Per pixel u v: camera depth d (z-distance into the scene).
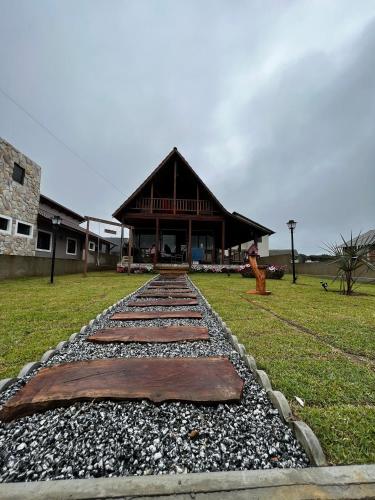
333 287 7.18
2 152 8.89
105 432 1.12
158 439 1.09
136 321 2.97
